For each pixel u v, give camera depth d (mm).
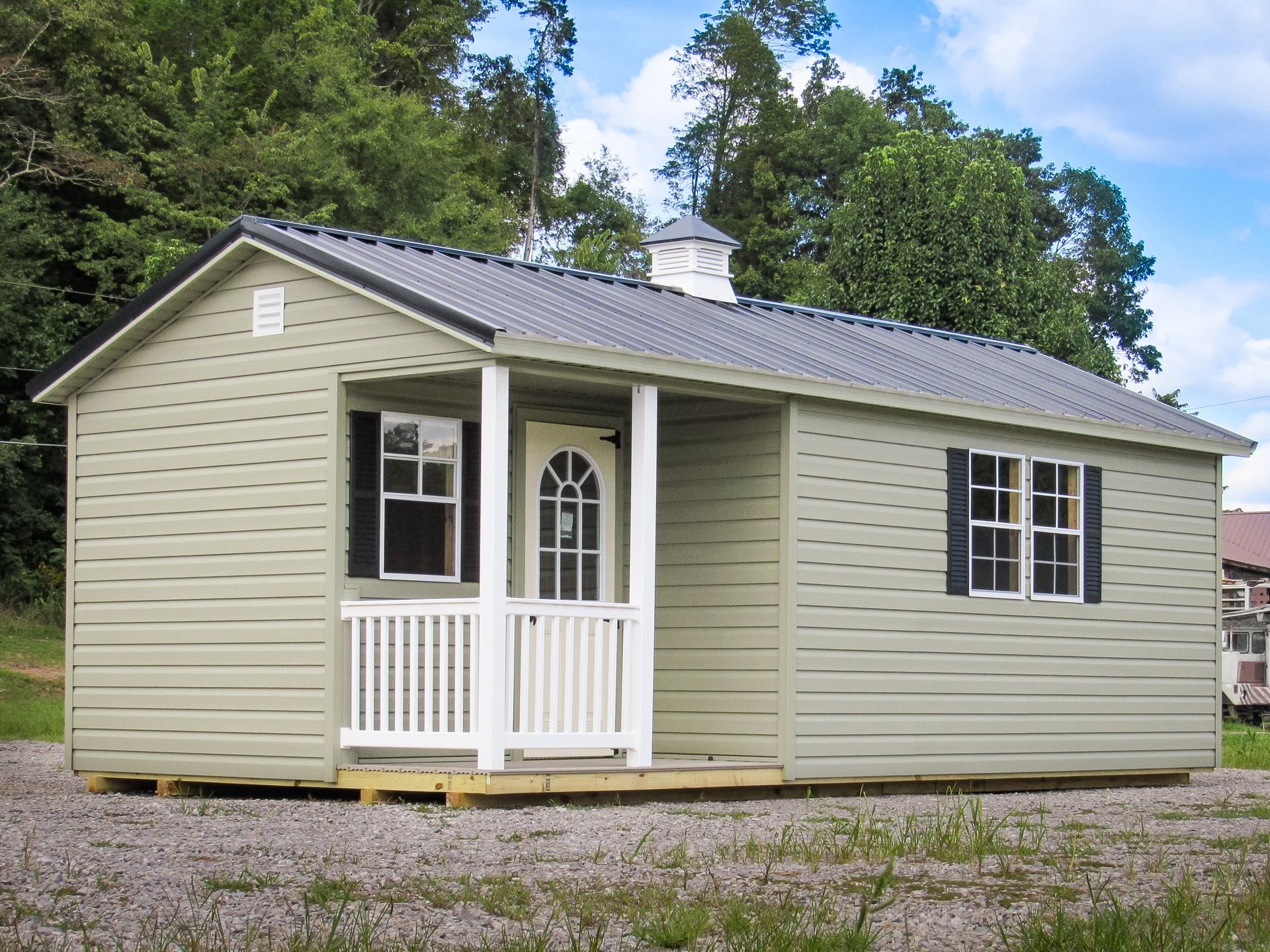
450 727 11336
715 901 6570
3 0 31141
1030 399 13477
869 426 12078
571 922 6176
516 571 11773
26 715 20922
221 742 11297
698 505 12055
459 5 48094
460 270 12000
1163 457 14789
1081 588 13859
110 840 8125
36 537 31203
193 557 11617
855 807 10688
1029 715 13219
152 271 29516
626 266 47938
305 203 33594
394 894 6633
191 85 35719
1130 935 5891
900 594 12211
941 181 30781
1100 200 48750
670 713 12086
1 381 30312
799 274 44000
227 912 6215
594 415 12344
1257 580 39062
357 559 10836
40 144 30406
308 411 11000
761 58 51719
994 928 6164
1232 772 16484
